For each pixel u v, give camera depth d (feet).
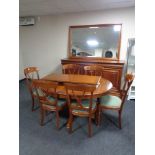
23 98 12.33
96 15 13.52
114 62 12.09
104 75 12.43
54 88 7.13
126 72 12.84
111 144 6.95
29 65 17.39
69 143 7.02
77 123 8.65
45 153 6.43
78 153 6.42
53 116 9.46
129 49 12.28
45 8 12.59
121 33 13.06
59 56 15.87
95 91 7.24
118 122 8.77
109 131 7.91
